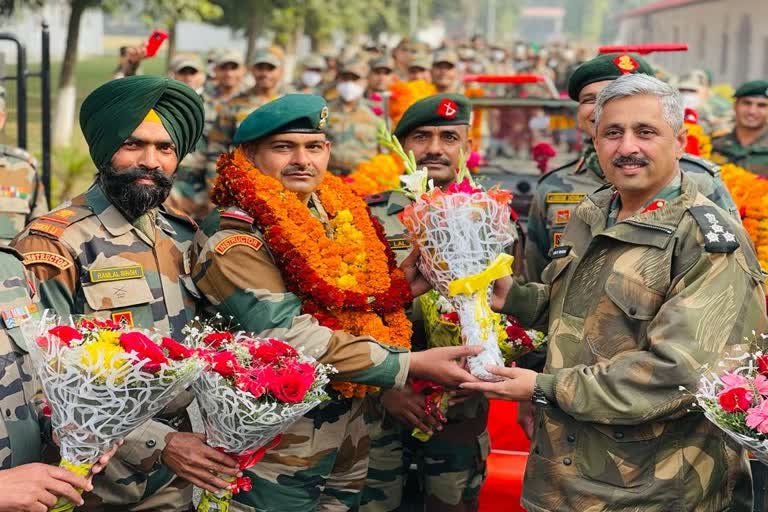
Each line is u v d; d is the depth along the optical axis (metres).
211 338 3.43
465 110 4.88
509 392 3.63
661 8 51.03
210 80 12.62
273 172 3.93
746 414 3.14
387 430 4.61
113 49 58.69
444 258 3.85
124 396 3.04
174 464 3.52
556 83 23.75
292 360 3.40
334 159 10.44
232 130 9.79
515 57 27.42
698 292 3.41
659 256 3.51
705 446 3.52
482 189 4.06
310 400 3.37
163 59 43.22
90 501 3.62
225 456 3.49
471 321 3.86
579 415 3.50
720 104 14.31
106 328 3.22
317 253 3.83
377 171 6.59
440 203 3.83
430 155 4.85
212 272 3.77
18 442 3.02
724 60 39.69
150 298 3.70
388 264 4.12
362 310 3.90
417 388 4.39
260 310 3.73
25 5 18.05
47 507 2.98
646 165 3.54
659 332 3.41
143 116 3.64
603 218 3.76
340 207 4.11
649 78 3.58
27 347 3.04
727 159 9.01
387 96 10.38
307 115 3.88
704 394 3.22
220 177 3.91
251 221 3.82
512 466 4.89
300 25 30.75
